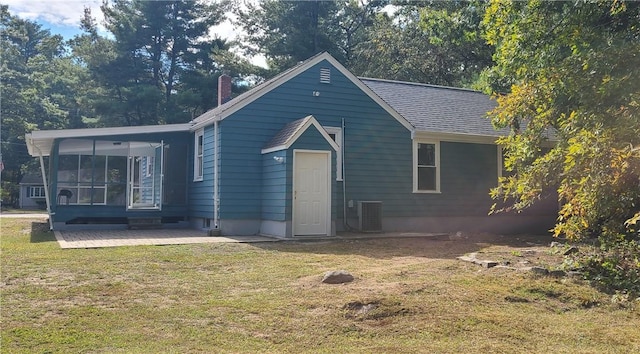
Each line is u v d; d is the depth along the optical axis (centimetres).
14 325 479
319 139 1230
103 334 459
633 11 796
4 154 4112
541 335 487
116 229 1469
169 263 819
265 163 1309
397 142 1474
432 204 1514
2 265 774
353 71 3438
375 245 1080
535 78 851
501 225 1616
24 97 4025
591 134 597
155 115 3441
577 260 755
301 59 3400
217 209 1278
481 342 459
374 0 3712
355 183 1410
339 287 636
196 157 1516
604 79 703
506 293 627
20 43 5109
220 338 454
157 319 506
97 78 3422
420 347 440
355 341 454
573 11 830
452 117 1633
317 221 1234
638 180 602
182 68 3641
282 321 504
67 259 836
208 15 3650
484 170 1597
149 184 1634
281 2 3512
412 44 2995
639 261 725
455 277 700
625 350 452
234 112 1301
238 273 741
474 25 1600
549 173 659
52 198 1416
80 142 1481
